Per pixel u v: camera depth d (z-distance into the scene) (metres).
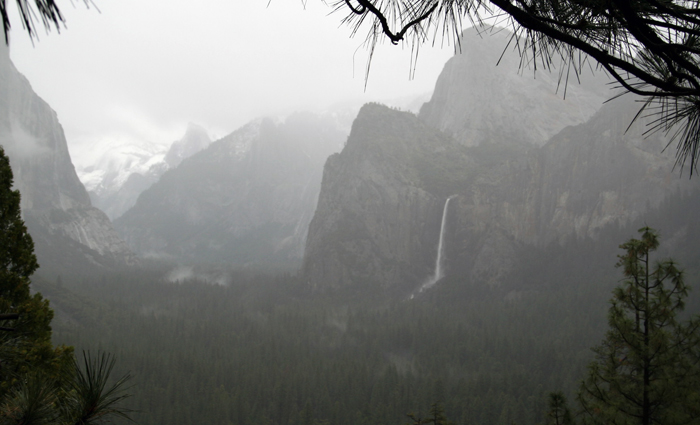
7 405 4.34
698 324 18.39
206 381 96.06
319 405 86.31
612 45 3.53
